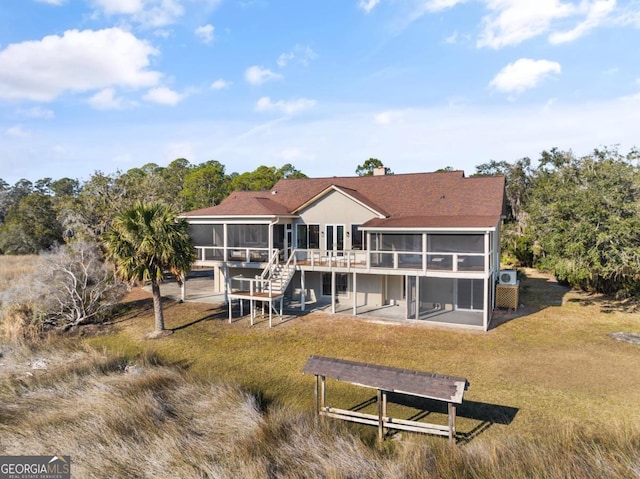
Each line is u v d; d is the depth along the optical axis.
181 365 14.29
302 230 23.41
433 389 8.57
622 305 21.45
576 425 9.32
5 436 9.12
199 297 25.02
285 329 17.94
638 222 17.22
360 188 25.69
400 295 21.95
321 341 16.23
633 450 7.85
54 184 93.94
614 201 18.09
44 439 8.98
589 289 25.09
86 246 21.81
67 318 19.53
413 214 21.53
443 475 7.55
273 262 21.28
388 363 13.73
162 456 8.30
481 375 12.51
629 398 10.70
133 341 17.12
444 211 21.12
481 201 21.22
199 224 23.42
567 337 16.11
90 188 31.67
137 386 11.80
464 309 20.39
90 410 10.39
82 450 8.53
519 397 10.98
